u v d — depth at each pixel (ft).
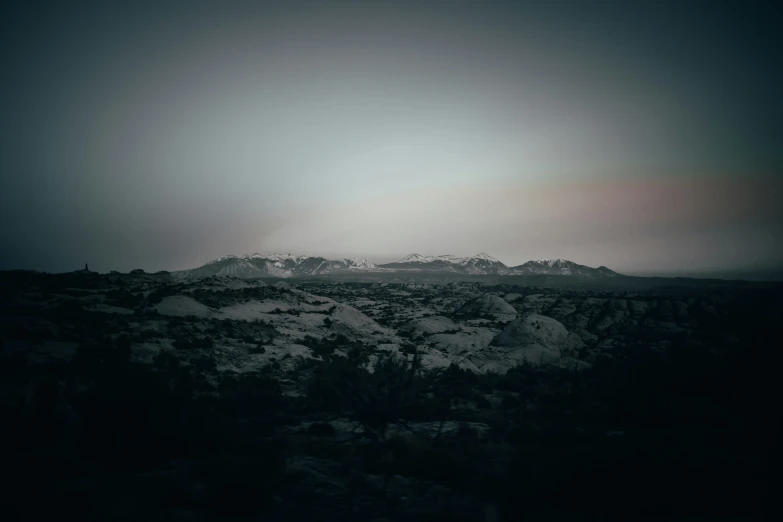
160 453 50.39
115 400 54.85
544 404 89.30
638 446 49.67
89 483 41.81
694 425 64.39
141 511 35.94
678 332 227.40
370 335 203.10
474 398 99.35
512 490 39.81
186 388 67.92
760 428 58.08
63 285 183.62
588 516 35.70
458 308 331.77
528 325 170.50
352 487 42.86
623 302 293.84
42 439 53.72
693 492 38.01
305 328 186.09
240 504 36.70
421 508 38.34
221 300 197.36
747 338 87.15
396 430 65.26
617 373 96.68
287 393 100.01
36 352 96.17
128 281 212.84
